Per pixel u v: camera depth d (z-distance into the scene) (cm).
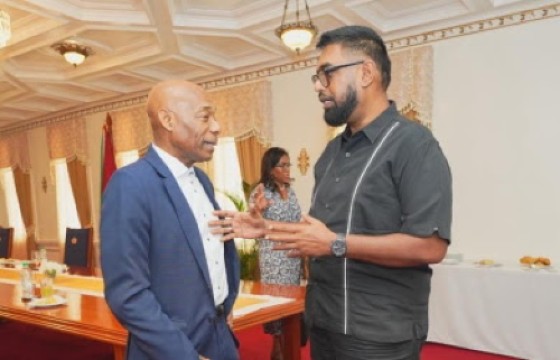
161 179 134
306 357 345
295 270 324
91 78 577
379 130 127
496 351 343
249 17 420
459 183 418
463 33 414
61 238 781
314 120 512
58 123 770
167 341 120
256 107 544
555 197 374
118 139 685
